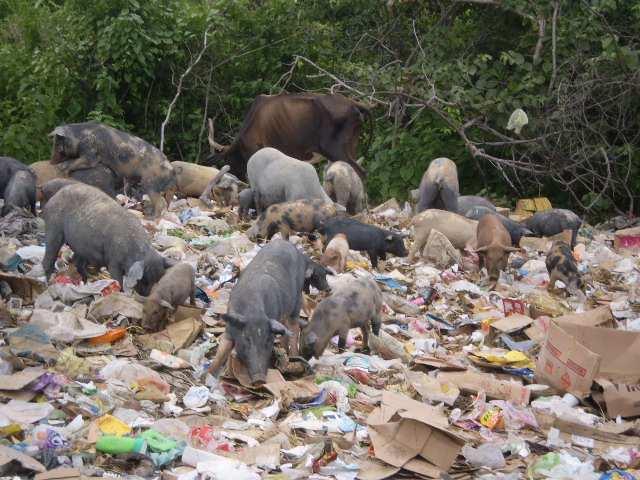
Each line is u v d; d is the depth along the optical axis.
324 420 6.43
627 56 15.66
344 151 15.72
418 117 17.39
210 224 12.23
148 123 17.72
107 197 8.43
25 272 9.13
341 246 10.29
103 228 8.19
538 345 8.54
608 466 6.15
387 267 11.41
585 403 7.34
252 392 6.78
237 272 9.70
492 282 11.02
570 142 16.05
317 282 8.01
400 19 19.00
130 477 5.27
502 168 16.56
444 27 17.84
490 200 17.30
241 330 6.75
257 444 5.91
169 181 11.95
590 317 8.82
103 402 6.20
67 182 10.91
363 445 6.14
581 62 16.23
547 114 16.22
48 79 16.67
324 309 7.57
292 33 18.06
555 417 6.83
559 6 16.11
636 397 7.14
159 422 5.95
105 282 8.53
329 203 11.58
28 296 8.32
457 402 7.17
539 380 7.63
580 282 10.74
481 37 17.88
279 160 12.60
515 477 5.84
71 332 7.17
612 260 12.88
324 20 19.36
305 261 7.88
